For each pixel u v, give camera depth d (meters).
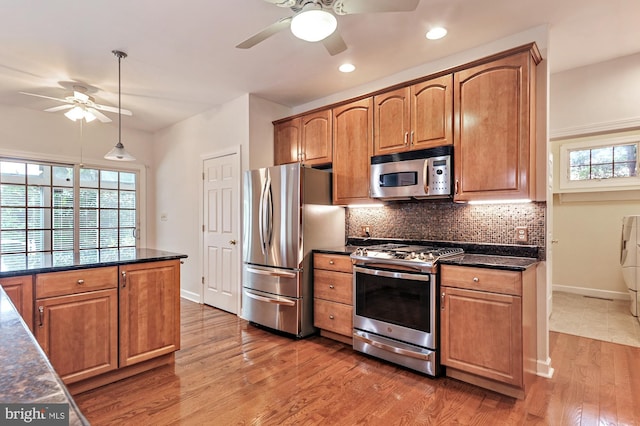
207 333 3.36
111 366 2.30
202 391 2.24
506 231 2.68
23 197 4.30
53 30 2.51
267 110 4.05
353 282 2.88
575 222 5.04
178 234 4.95
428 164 2.69
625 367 2.56
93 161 4.85
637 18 2.36
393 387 2.29
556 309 4.13
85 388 2.23
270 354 2.84
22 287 1.98
